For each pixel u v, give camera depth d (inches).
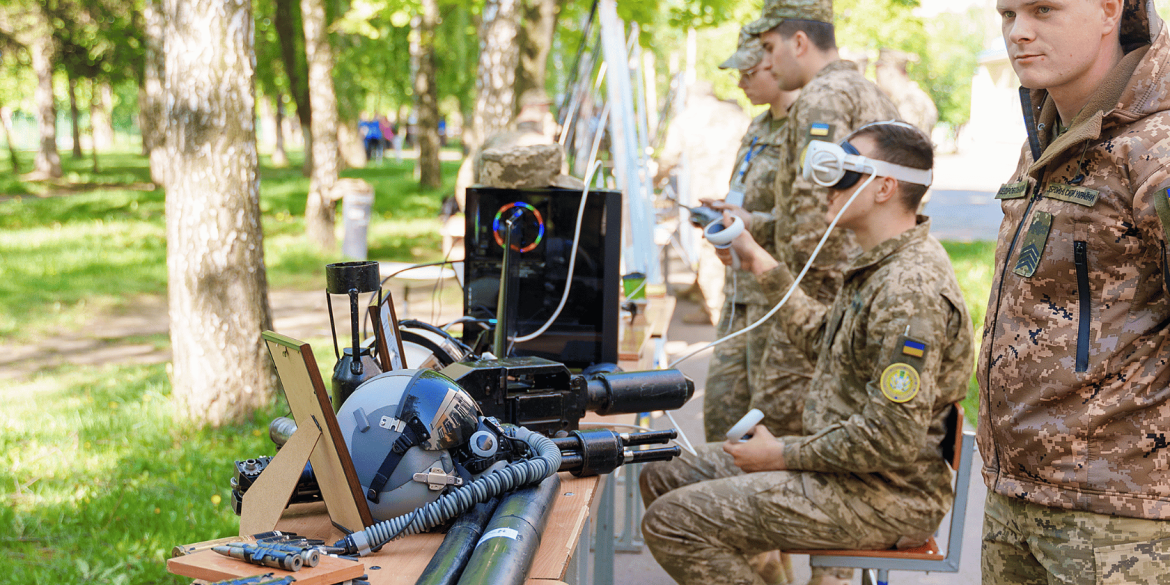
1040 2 69.4
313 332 323.6
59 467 190.2
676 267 479.5
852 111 126.3
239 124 211.9
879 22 496.1
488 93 383.6
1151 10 68.0
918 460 98.2
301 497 73.4
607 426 100.1
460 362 84.3
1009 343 75.5
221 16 203.8
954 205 807.1
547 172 136.9
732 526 100.5
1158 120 67.2
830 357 103.1
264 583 53.9
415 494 65.2
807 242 128.9
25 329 328.5
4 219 634.2
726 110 336.5
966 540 164.9
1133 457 70.2
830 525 98.3
